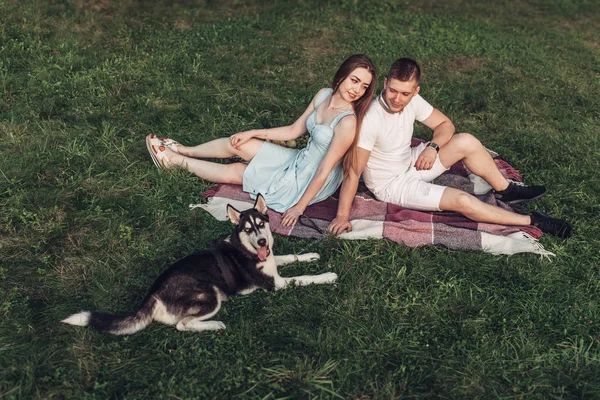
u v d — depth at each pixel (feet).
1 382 11.30
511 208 17.78
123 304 13.69
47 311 13.19
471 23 34.99
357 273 14.94
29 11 29.32
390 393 11.55
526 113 24.66
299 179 17.02
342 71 15.74
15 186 17.25
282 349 12.64
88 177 18.02
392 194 17.17
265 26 31.76
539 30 34.86
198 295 12.90
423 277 14.97
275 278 14.17
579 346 12.95
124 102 22.84
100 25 29.50
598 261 15.74
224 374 11.93
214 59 27.27
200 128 21.83
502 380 12.08
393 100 15.42
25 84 23.20
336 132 16.01
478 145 16.98
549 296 14.42
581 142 22.07
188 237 16.08
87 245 15.34
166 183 17.83
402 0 37.35
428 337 13.14
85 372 11.78
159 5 32.50
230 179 18.21
